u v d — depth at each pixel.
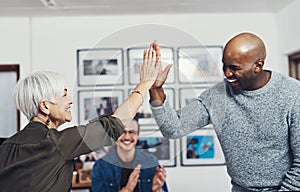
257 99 1.77
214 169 3.49
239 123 1.80
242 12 3.65
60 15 3.63
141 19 3.66
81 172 3.27
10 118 3.63
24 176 1.42
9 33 3.65
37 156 1.42
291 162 1.83
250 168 1.84
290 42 3.36
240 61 1.70
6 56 3.64
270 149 1.81
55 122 1.55
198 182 3.49
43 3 3.28
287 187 1.78
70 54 3.64
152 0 3.27
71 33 3.65
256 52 1.70
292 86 1.79
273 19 3.67
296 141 1.77
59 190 1.43
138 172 2.44
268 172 1.83
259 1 3.32
